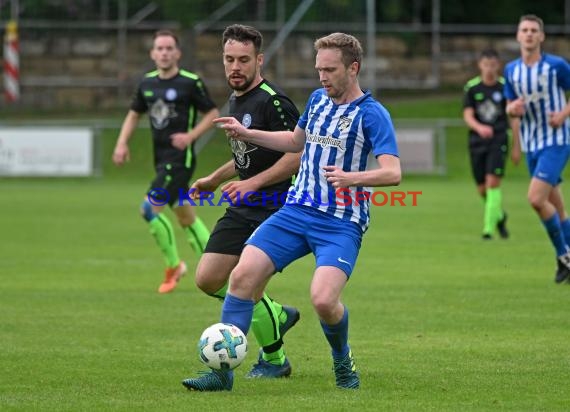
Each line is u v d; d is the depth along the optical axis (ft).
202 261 91.20
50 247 190.19
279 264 82.12
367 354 99.14
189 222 145.38
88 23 460.14
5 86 451.12
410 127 373.61
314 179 82.38
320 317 80.43
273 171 87.66
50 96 457.68
